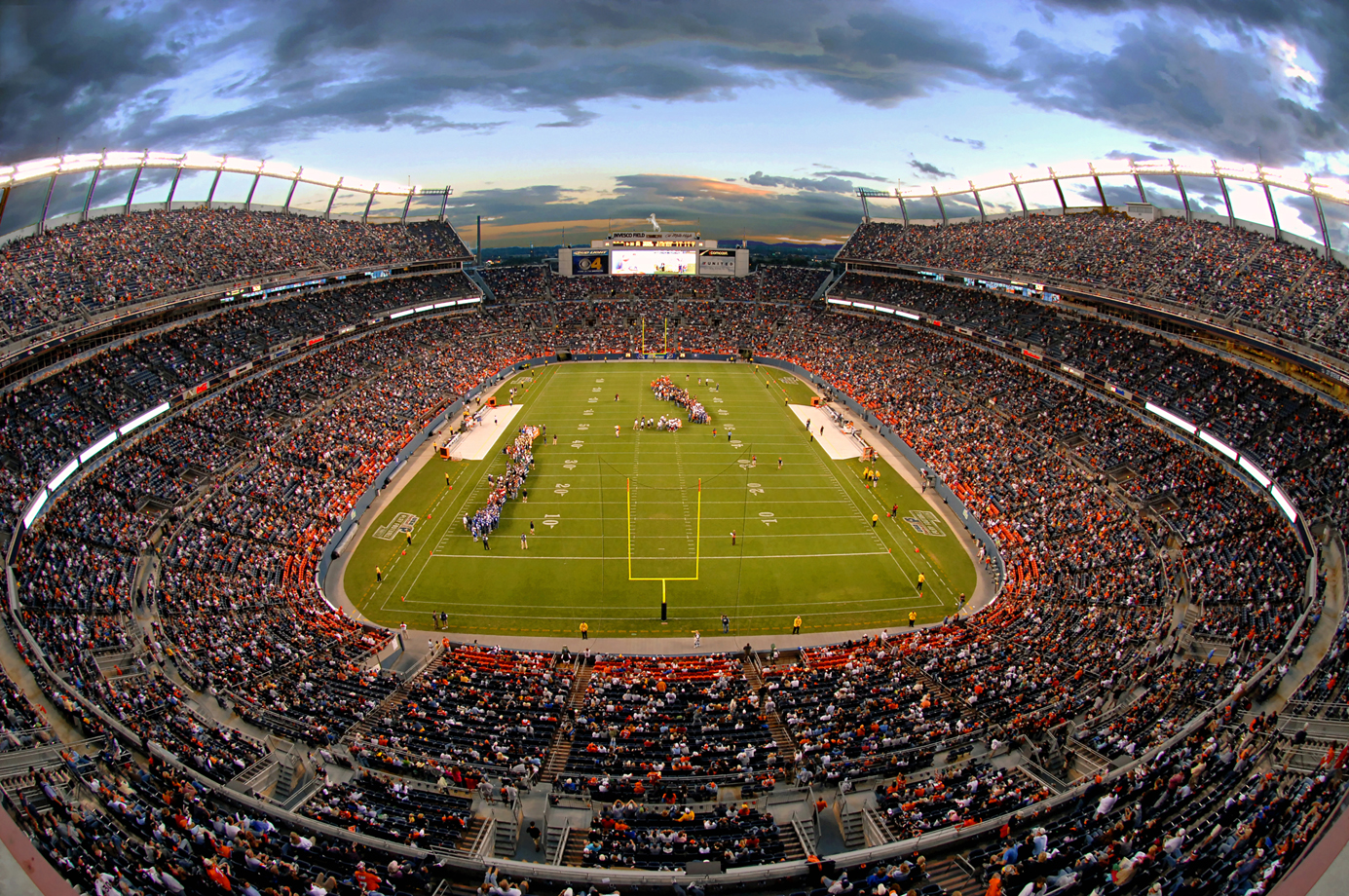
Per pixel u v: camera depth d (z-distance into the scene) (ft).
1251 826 49.62
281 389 195.00
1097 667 91.20
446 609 119.34
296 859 55.83
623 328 331.57
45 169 161.27
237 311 211.20
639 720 83.56
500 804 67.82
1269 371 153.99
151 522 124.77
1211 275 177.78
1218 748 64.69
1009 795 63.21
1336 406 136.77
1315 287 156.15
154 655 88.33
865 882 52.65
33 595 93.50
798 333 316.40
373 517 153.07
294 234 248.93
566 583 127.44
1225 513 124.98
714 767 73.72
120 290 169.58
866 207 345.31
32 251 166.09
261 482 148.25
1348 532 104.12
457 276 331.77
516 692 90.27
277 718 78.79
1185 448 150.61
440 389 235.40
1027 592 118.83
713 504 160.45
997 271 239.91
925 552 140.36
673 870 56.59
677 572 131.64
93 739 65.98
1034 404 191.83
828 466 185.16
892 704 85.25
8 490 114.21
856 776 71.20
